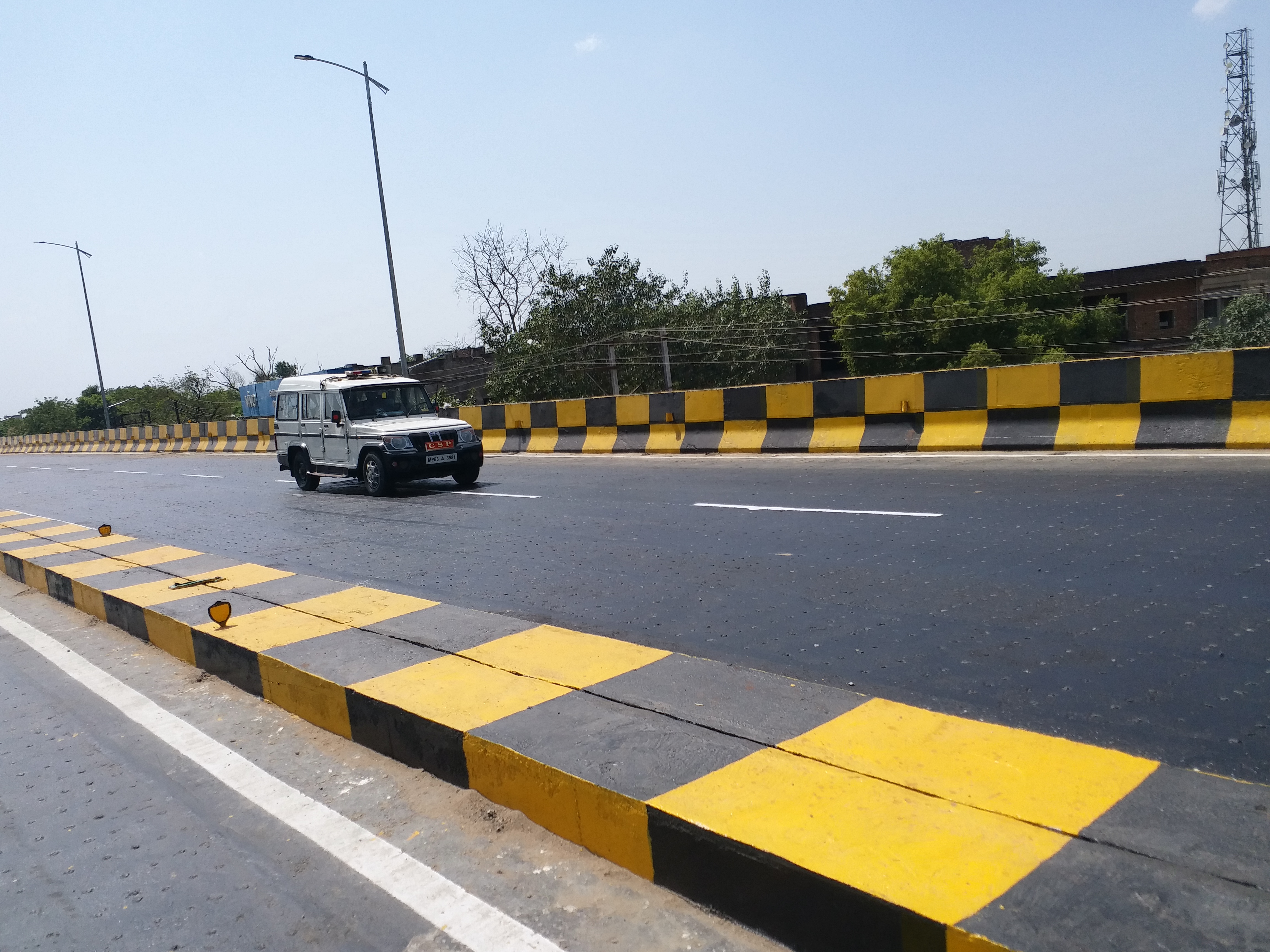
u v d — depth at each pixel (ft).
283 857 10.34
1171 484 25.77
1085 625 14.82
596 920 8.50
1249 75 228.84
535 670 13.73
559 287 128.26
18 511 49.85
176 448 112.88
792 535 24.30
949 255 152.46
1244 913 6.59
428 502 39.60
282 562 27.61
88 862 10.61
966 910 6.81
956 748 9.90
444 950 8.30
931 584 18.10
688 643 15.79
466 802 11.15
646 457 52.13
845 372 181.68
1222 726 10.79
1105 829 7.91
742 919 8.14
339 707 13.71
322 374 52.90
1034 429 35.86
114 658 19.53
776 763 9.74
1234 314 138.41
